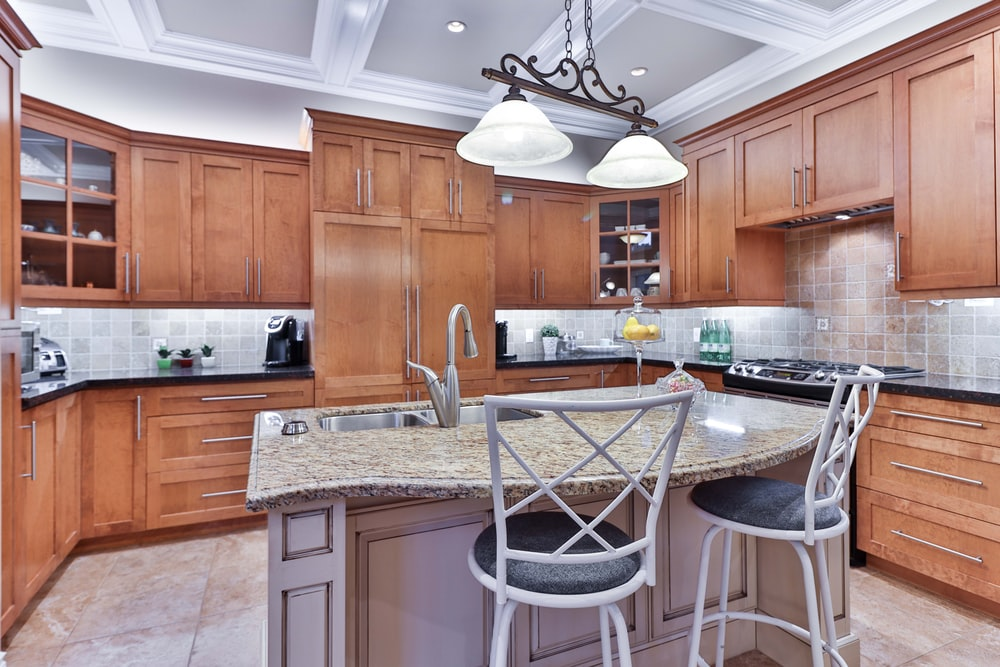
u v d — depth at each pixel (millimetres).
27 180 2570
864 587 2303
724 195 3359
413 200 3260
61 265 2721
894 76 2432
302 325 3600
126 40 2938
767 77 3303
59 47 2916
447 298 3350
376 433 1529
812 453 1707
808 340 3279
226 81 3303
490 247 3467
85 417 2637
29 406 2033
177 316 3336
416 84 3596
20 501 1976
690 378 2086
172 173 3051
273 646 1033
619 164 1998
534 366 3689
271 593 1030
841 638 1724
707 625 1779
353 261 3117
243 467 2943
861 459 2430
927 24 2549
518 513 1460
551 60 3234
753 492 1478
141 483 2752
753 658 1841
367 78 3463
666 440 1058
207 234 3133
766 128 3068
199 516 2861
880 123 2486
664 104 3928
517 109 1580
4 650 1893
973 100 2148
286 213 3318
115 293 2900
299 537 1050
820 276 3217
